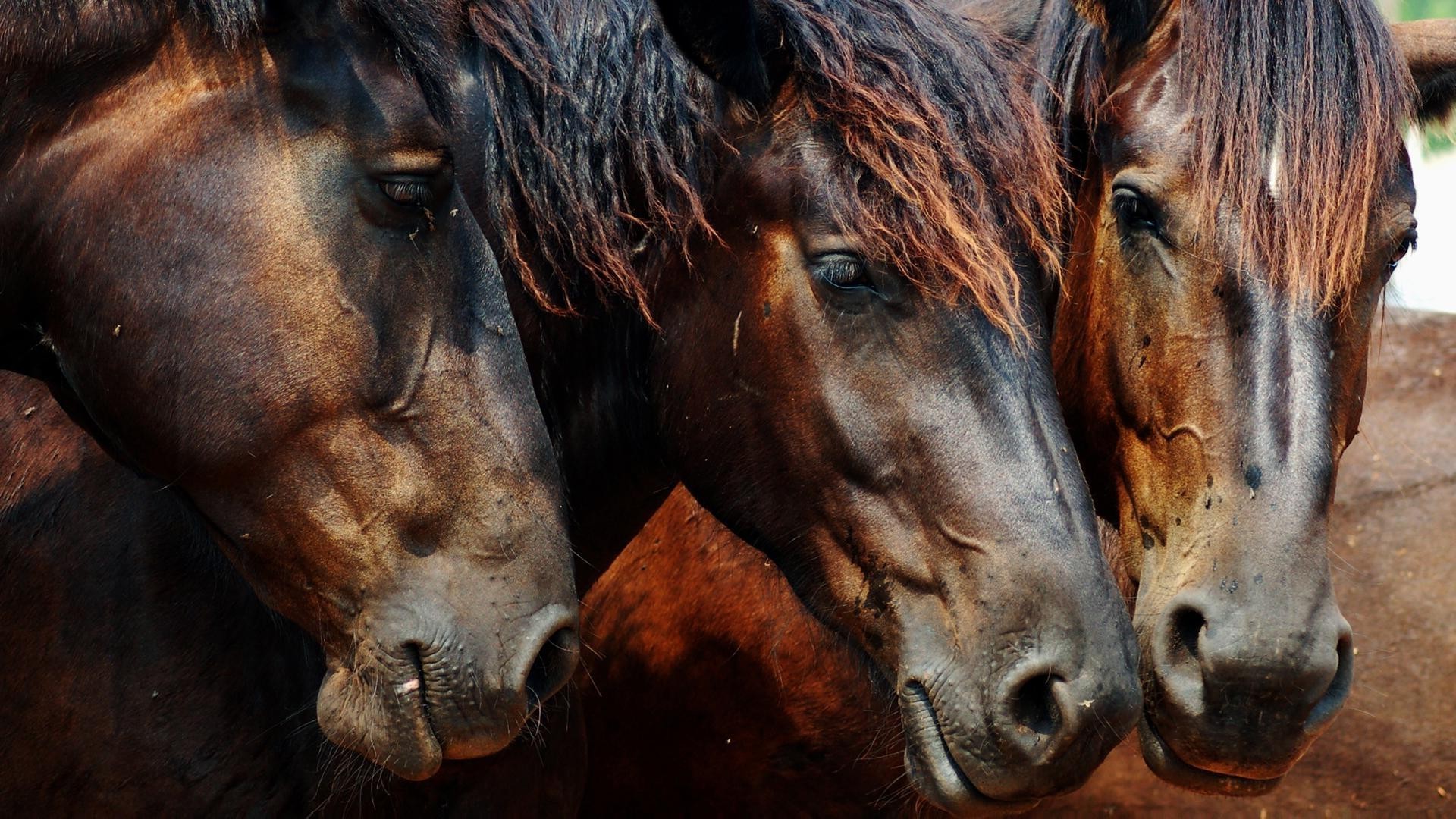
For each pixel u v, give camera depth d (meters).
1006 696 4.82
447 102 4.76
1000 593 4.91
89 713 5.37
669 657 7.50
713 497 5.77
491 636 4.48
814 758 7.48
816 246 5.23
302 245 4.38
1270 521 5.30
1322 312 5.50
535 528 4.63
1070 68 6.38
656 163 5.55
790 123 5.37
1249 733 5.22
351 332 4.41
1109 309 6.03
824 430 5.29
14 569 5.50
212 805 5.41
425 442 4.51
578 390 6.04
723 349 5.57
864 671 5.69
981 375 5.11
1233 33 5.61
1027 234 5.39
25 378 5.88
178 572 5.43
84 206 4.44
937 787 5.03
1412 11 19.23
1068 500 5.03
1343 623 5.28
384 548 4.47
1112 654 4.84
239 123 4.40
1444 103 6.71
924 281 5.12
